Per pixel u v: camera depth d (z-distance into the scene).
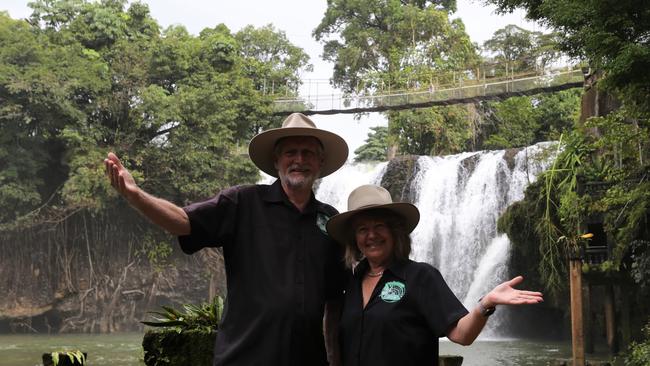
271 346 3.62
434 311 3.66
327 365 3.89
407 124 50.88
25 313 40.09
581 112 25.05
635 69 12.05
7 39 39.12
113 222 41.56
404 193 37.56
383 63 60.31
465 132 50.94
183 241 3.71
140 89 41.12
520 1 14.14
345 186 39.69
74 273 41.19
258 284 3.71
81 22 43.41
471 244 34.12
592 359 20.14
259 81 51.75
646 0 11.64
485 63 49.72
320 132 3.92
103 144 41.50
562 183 22.78
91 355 25.55
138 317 42.25
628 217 18.20
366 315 3.77
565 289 26.12
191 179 42.00
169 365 5.05
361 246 3.88
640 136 17.50
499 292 3.36
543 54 44.47
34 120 39.50
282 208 3.87
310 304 3.73
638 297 21.70
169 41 42.69
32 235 40.56
